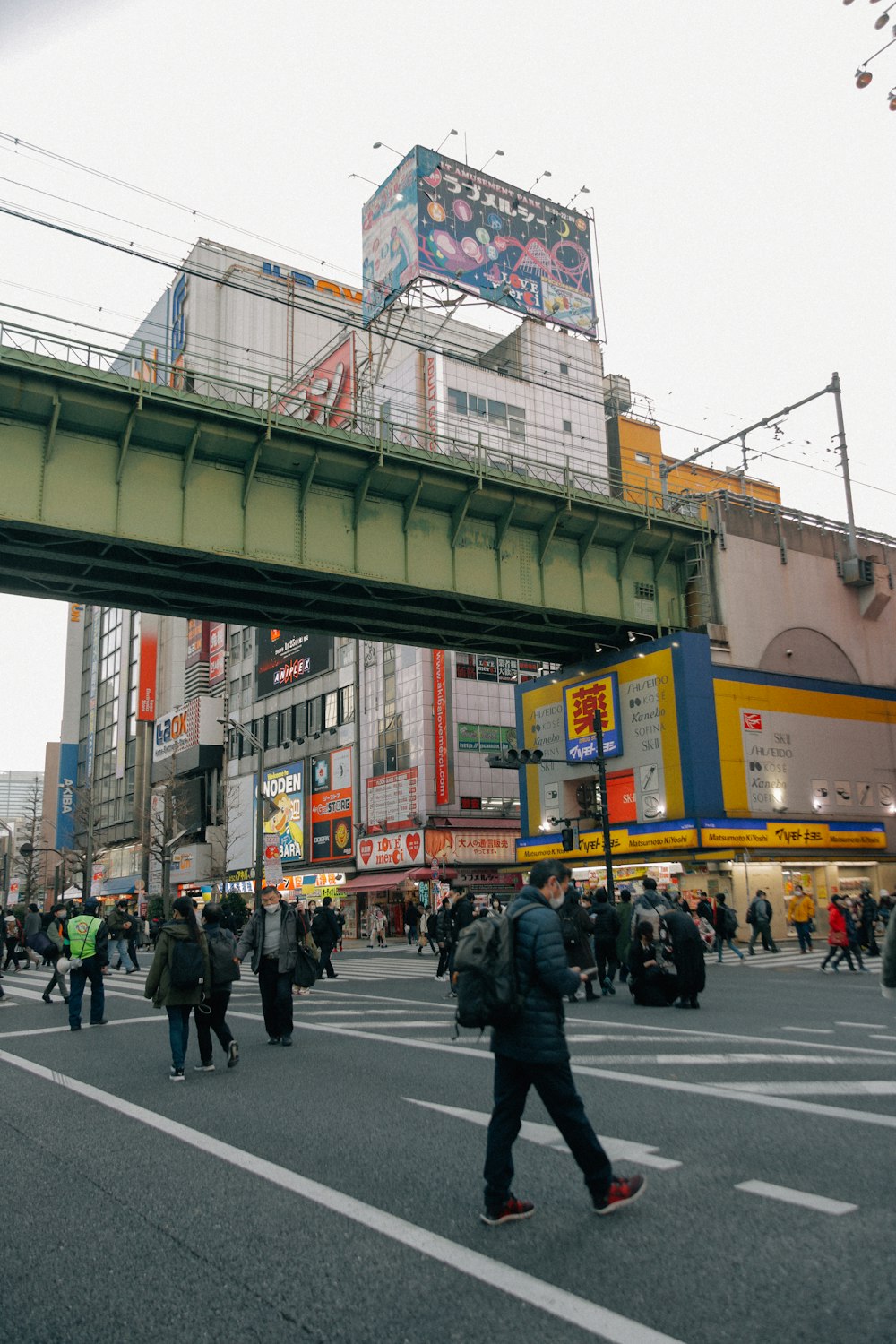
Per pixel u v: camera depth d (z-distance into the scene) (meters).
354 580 25.58
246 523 23.77
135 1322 3.54
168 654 85.69
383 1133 6.21
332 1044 10.38
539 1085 4.44
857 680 37.28
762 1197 4.66
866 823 35.12
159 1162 5.67
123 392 21.38
